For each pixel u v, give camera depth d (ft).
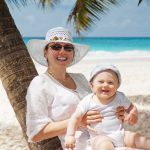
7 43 15.56
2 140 29.01
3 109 39.70
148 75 67.05
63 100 11.99
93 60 103.96
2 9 16.11
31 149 14.79
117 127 11.95
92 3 28.53
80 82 13.00
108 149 11.52
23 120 14.97
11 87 15.24
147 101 37.99
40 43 12.50
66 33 12.35
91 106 11.88
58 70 12.34
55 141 14.23
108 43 178.91
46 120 11.77
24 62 15.39
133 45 180.55
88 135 12.19
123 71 75.41
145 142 11.85
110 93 11.78
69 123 11.69
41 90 11.82
